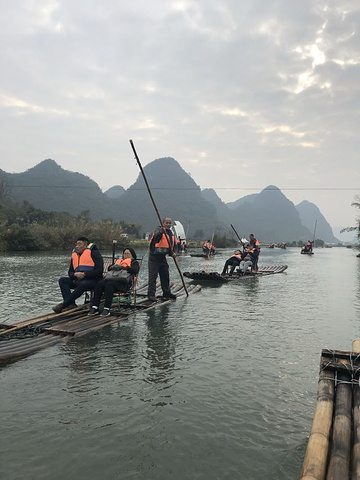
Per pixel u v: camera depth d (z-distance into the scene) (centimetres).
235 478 218
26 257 2280
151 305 724
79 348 450
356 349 351
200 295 884
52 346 457
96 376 361
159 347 457
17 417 280
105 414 286
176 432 264
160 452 240
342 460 197
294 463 233
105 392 325
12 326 511
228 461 233
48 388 332
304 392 334
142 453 239
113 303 677
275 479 218
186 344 471
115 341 481
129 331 532
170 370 380
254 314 662
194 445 249
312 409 303
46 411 290
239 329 550
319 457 201
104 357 418
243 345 470
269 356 429
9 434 257
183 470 224
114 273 632
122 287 632
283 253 4088
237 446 249
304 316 650
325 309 719
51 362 400
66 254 2673
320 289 1023
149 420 279
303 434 266
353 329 559
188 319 615
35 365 390
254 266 1466
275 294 915
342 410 246
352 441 216
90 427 268
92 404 302
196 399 315
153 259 780
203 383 348
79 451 239
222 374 371
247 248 1454
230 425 275
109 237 4059
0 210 4788
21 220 4716
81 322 566
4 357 396
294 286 1086
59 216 4897
